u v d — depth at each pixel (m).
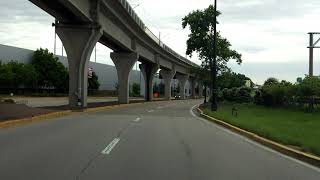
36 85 99.50
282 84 59.50
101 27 45.34
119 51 71.44
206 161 13.63
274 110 48.31
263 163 13.65
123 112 43.00
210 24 65.75
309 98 50.84
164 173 11.38
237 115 37.34
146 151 15.47
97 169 11.68
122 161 13.12
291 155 15.54
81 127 24.50
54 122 28.03
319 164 13.34
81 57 45.44
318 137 19.53
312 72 65.00
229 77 67.31
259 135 21.08
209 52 65.50
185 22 66.88
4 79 88.12
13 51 98.38
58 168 11.70
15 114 30.06
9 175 10.64
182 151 15.79
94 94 125.06
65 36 45.16
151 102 82.75
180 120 33.31
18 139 18.22
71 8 38.22
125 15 55.53
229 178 10.98
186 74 135.38
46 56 103.81
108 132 21.92
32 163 12.37
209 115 37.03
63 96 97.12
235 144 18.66
